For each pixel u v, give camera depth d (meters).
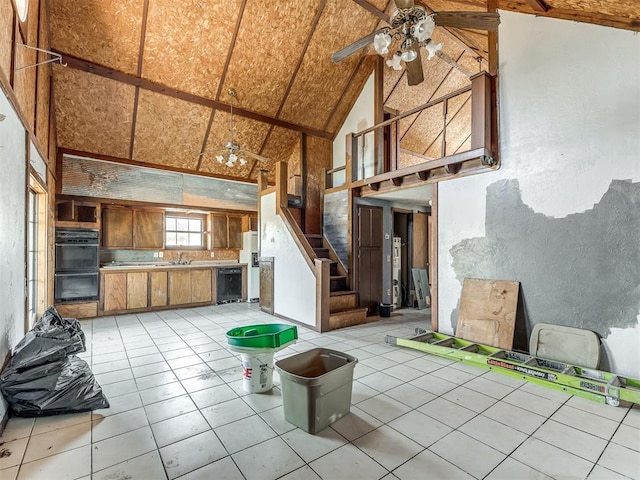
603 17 2.93
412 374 3.12
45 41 4.14
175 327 5.01
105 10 4.26
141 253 6.82
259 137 6.79
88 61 4.73
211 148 6.63
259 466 1.80
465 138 8.76
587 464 1.82
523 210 3.57
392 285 6.66
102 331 4.75
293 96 6.31
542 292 3.43
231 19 4.79
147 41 4.73
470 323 3.87
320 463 1.83
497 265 3.80
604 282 3.03
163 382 2.95
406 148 8.34
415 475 1.73
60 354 2.45
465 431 2.14
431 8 5.03
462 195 4.15
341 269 5.91
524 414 2.37
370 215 6.09
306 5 4.98
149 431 2.15
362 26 5.64
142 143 6.09
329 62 5.98
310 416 2.10
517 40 3.62
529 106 3.53
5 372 2.25
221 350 3.88
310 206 7.09
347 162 5.96
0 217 2.21
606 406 2.48
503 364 3.08
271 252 6.05
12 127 2.52
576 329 3.16
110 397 2.64
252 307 6.78
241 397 2.65
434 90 7.20
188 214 7.49
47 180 4.44
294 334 2.95
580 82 3.17
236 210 7.52
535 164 3.48
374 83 6.36
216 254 7.77
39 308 4.29
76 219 6.03
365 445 1.99
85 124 5.46
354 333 4.70
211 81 5.53
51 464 1.82
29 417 2.29
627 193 2.90
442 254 4.35
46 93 4.38
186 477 1.72
